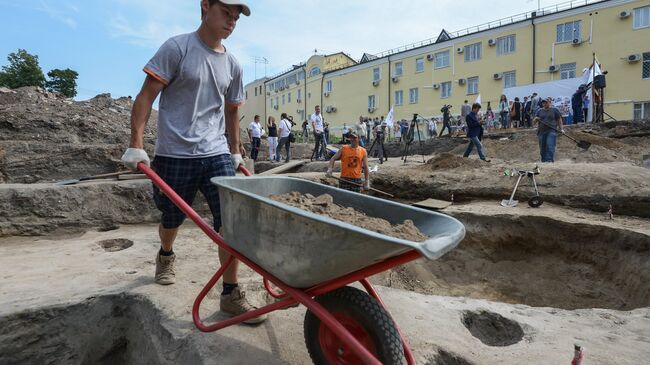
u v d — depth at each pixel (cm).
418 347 256
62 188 592
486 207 684
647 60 2109
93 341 314
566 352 257
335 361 214
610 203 630
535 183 737
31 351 295
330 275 188
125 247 513
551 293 555
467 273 615
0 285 345
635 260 500
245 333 267
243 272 398
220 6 266
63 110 1149
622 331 292
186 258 433
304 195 248
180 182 286
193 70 273
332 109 3909
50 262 419
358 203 247
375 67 3469
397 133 2678
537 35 2470
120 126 1161
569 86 1788
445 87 2986
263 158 1734
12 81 3159
